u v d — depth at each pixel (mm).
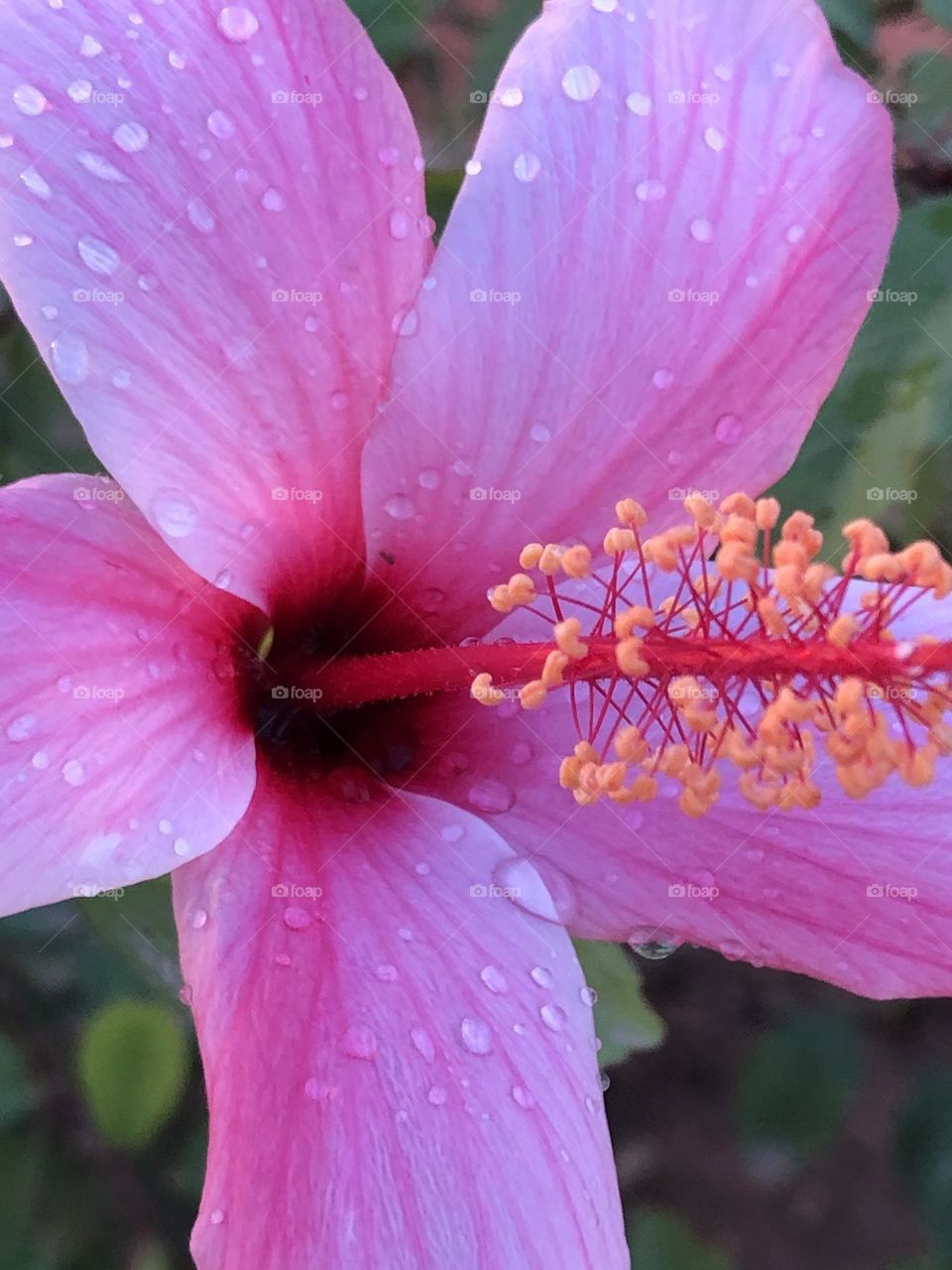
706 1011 251
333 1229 85
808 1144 201
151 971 115
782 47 105
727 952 105
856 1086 211
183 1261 163
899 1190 242
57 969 162
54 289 83
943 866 101
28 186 83
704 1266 175
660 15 103
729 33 104
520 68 101
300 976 91
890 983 102
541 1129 92
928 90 147
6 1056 153
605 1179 94
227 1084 85
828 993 251
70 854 81
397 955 96
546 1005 98
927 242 127
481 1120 90
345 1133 87
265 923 92
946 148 148
